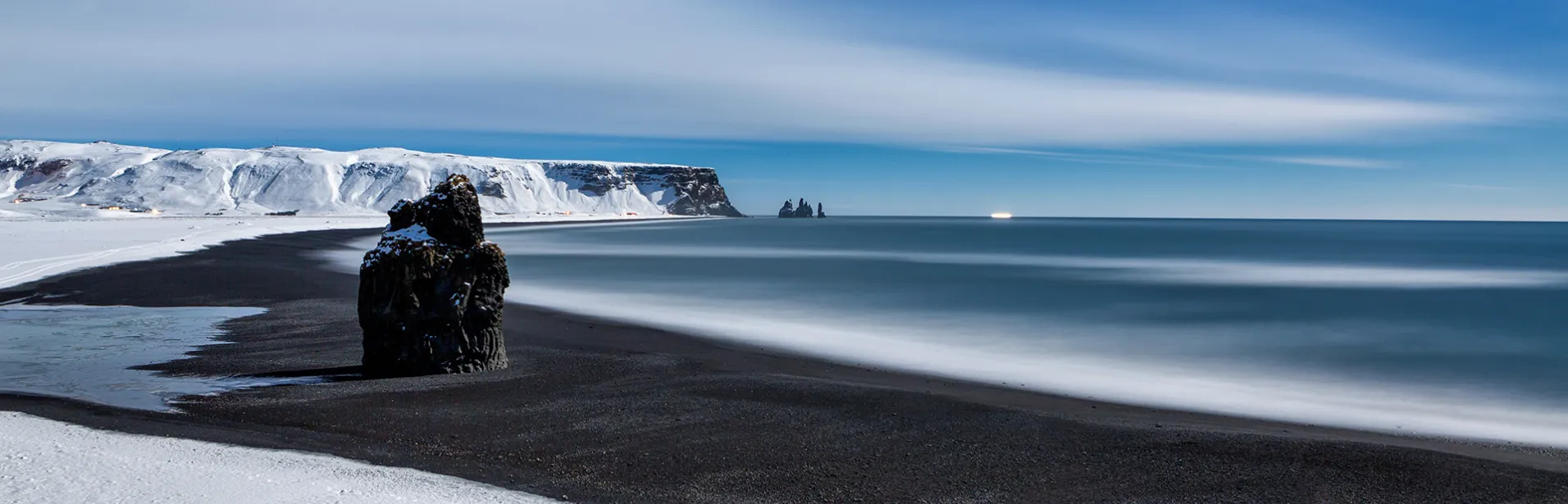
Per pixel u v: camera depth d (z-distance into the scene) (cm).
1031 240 13325
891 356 2472
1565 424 1756
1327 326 3322
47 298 3466
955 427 1564
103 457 1193
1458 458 1388
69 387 1827
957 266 6769
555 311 3412
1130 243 12144
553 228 17662
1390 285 5381
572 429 1521
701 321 3191
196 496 1035
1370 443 1473
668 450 1398
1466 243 13162
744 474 1280
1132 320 3431
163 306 3269
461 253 2062
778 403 1733
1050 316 3569
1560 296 4709
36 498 1011
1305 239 14725
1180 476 1288
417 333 2022
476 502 1072
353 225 14975
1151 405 1852
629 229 18338
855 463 1339
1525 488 1248
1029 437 1502
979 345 2723
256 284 3997
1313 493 1220
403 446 1385
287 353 2283
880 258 7875
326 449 1327
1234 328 3238
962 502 1166
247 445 1322
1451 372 2364
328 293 3706
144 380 1908
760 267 6431
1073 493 1212
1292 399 1966
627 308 3597
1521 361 2558
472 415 1605
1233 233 19650
